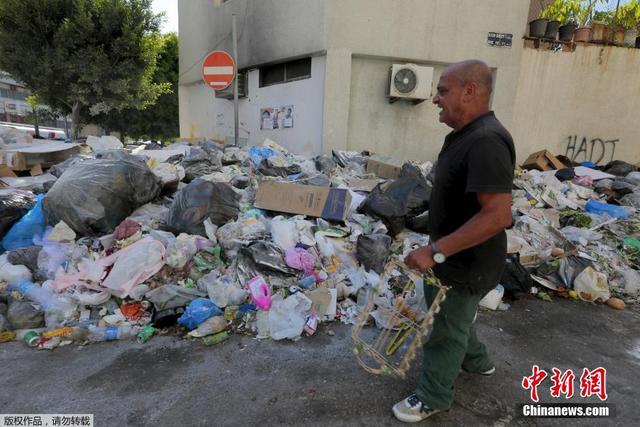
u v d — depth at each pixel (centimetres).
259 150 590
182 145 674
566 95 762
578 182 609
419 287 279
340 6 641
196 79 982
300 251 312
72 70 951
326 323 275
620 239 423
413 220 389
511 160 155
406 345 250
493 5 675
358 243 324
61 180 330
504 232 177
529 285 325
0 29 929
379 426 185
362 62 682
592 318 306
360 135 705
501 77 704
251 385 211
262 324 259
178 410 192
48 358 230
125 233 311
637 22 778
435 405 185
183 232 331
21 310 256
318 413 192
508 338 271
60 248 301
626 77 771
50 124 3175
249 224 350
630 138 799
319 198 382
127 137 1927
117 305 275
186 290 275
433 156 736
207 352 239
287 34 702
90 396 200
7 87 3894
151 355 235
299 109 725
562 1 781
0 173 474
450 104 167
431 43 674
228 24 834
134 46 1020
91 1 965
